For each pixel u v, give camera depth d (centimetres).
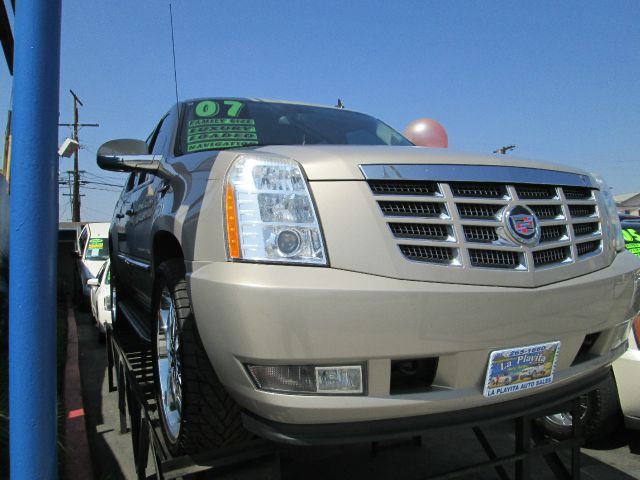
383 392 188
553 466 288
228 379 198
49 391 182
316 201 192
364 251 188
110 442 404
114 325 530
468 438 388
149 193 347
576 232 238
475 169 211
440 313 188
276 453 221
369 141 351
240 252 190
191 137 311
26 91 176
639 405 340
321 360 180
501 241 206
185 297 238
